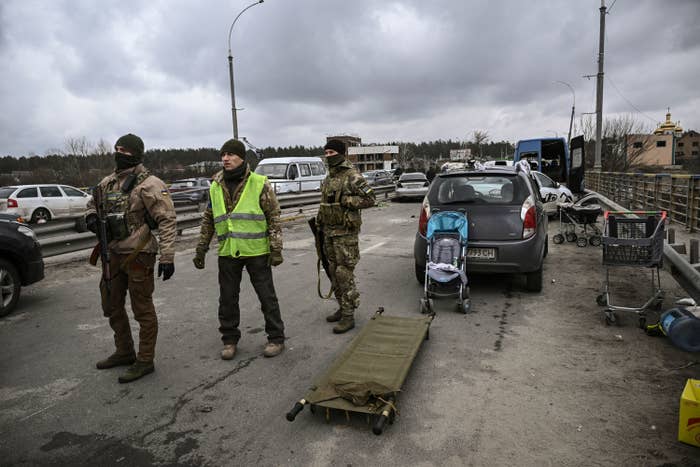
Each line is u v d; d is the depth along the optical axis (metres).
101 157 58.03
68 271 8.27
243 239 4.15
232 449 2.93
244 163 4.20
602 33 22.38
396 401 3.44
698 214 11.30
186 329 5.11
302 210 18.03
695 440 2.83
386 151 110.12
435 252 5.67
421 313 5.46
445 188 6.27
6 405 3.52
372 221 15.19
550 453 2.81
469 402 3.42
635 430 3.04
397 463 2.75
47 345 4.73
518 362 4.09
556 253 9.08
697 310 4.59
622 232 5.27
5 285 5.73
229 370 4.05
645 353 4.23
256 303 6.05
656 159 76.56
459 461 2.75
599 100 22.98
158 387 3.77
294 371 4.01
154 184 3.79
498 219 5.87
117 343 4.13
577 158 19.84
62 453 2.92
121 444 3.01
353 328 5.02
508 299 5.99
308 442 2.98
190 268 8.27
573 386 3.64
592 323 5.04
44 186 20.05
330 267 5.08
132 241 3.77
